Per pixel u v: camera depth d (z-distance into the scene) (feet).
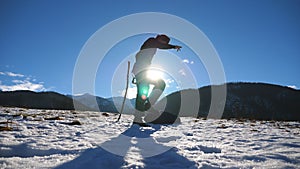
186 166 7.82
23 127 16.07
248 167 7.72
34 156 8.79
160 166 7.64
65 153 9.43
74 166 7.35
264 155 9.34
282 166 7.84
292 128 24.27
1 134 12.76
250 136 15.47
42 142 11.09
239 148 11.12
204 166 7.83
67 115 30.78
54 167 7.23
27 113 32.01
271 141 13.24
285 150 10.45
